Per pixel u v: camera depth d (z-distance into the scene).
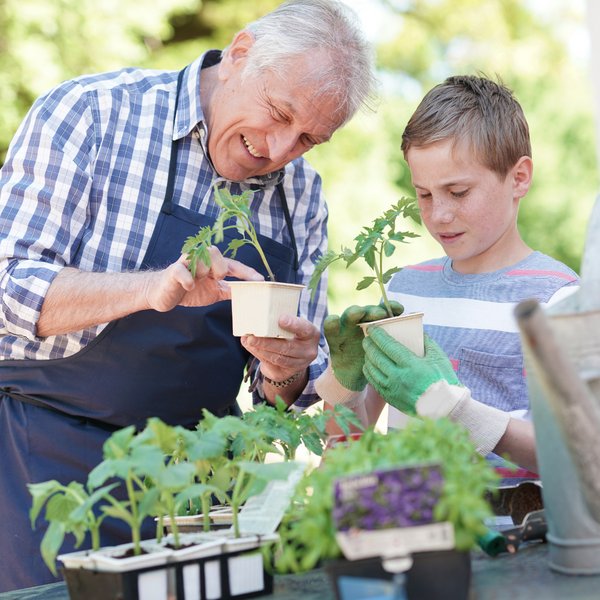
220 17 7.97
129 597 1.19
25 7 6.88
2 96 6.87
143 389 2.21
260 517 1.39
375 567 1.06
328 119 2.13
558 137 8.84
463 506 1.02
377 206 7.55
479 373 2.00
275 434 1.54
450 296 2.11
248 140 2.20
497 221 2.03
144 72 2.40
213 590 1.26
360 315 1.80
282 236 2.48
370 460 1.12
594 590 1.12
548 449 1.20
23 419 2.21
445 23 9.16
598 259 1.22
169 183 2.28
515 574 1.25
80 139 2.19
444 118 1.99
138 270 2.24
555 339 0.98
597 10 2.48
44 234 2.12
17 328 2.07
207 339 2.25
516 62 9.11
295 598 1.27
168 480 1.19
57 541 1.24
